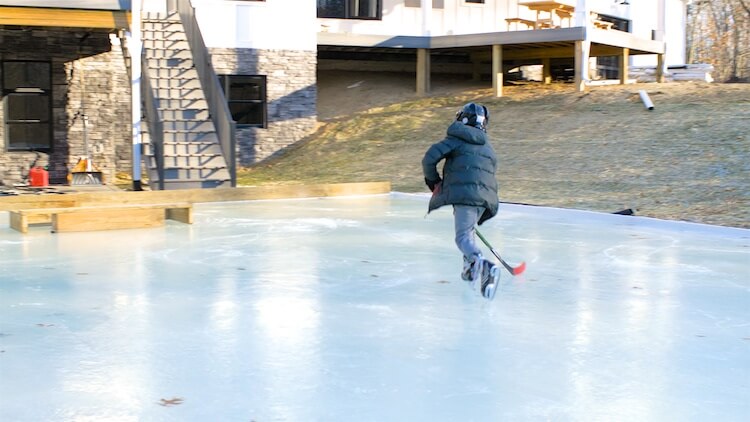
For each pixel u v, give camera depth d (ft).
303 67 90.43
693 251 39.14
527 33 87.15
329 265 34.19
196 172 64.49
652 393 18.07
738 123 67.92
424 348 21.52
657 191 57.41
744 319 25.30
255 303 26.73
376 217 51.98
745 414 16.76
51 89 77.25
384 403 17.19
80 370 19.29
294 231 44.96
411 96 96.07
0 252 36.99
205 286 29.48
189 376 18.92
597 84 97.09
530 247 40.09
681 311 26.32
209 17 86.33
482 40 90.74
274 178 77.77
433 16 102.42
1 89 75.36
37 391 17.75
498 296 28.40
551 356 20.92
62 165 77.92
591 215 51.98
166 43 77.46
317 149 85.51
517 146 74.13
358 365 19.89
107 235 42.96
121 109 80.89
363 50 98.78
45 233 43.75
